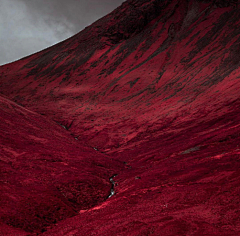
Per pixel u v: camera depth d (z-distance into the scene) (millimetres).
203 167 47375
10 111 114062
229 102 110875
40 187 51375
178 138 93938
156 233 23391
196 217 26141
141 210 33062
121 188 55250
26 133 94438
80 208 47562
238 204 27344
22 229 34500
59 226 36156
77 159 79625
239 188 31641
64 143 101188
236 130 68125
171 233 22734
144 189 45531
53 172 62625
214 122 94312
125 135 127875
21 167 60531
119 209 36781
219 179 37812
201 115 113438
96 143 125750
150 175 55344
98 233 26953
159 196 38625
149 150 93875
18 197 43500
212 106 117188
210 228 22766
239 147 52906
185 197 34781
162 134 109938
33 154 72250
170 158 67750
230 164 42688
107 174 72125
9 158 64375
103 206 42281
